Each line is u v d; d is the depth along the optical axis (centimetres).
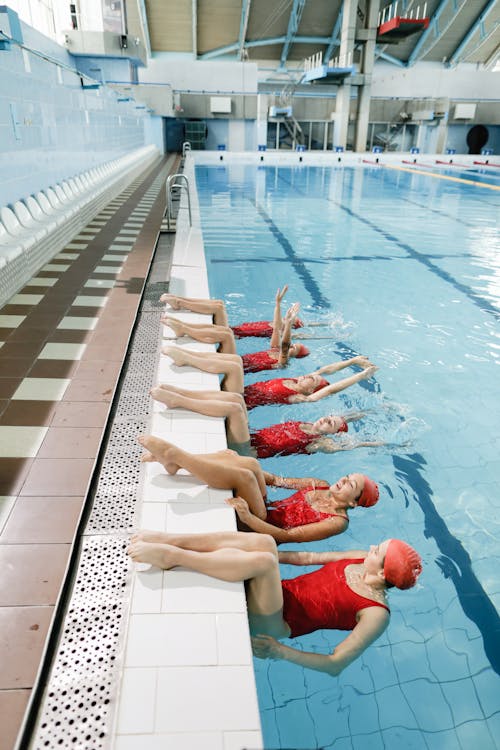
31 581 150
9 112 472
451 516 228
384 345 399
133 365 295
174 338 332
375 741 141
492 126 2497
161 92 2044
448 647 170
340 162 2152
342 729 143
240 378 286
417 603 185
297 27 2602
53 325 344
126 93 1677
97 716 117
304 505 223
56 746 111
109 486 195
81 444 218
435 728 145
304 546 207
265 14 2505
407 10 2514
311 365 363
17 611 141
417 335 420
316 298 504
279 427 279
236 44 2692
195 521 176
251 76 2173
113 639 135
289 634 171
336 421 278
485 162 2244
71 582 152
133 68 1870
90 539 168
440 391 332
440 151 2409
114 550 164
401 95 2394
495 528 222
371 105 2428
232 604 144
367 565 187
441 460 266
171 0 2356
